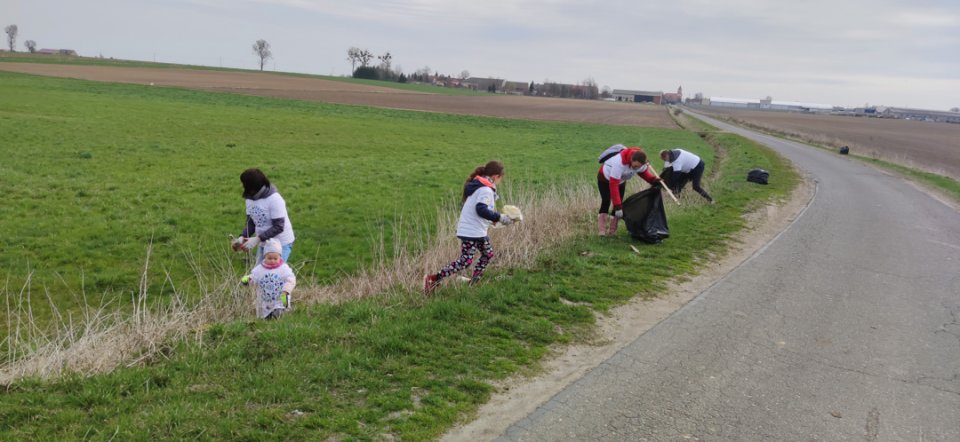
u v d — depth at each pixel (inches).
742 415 168.6
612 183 356.2
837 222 464.4
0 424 142.7
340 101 2463.1
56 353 180.4
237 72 4500.5
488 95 4702.3
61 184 546.6
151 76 3090.6
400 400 163.5
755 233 412.2
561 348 210.8
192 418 147.2
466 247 256.2
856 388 187.2
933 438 159.2
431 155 1004.6
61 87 1887.3
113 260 357.7
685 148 1293.1
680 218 442.9
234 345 191.0
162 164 714.8
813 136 1980.8
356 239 423.5
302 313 230.4
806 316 251.6
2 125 940.0
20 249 362.9
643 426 160.6
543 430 156.5
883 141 2158.0
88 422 145.3
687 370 196.5
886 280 309.6
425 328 213.5
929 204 597.9
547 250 328.8
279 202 236.1
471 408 165.3
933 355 215.0
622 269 307.6
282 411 153.8
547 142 1412.4
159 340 195.5
